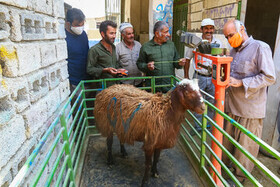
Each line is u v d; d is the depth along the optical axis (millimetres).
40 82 1956
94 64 3852
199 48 2750
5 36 1410
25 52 1659
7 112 1380
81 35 3934
